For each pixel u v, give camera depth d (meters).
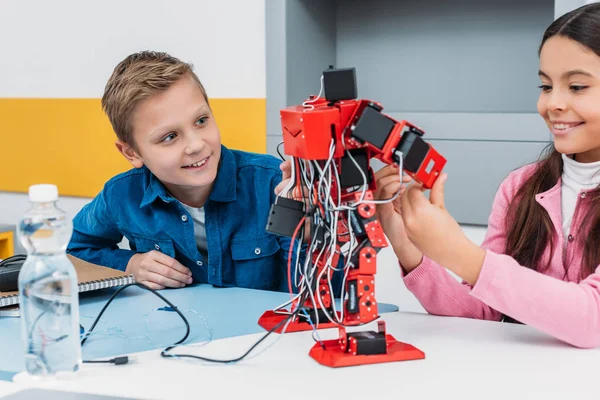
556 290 0.94
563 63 1.10
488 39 2.29
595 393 0.78
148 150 1.29
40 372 0.84
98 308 1.18
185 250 1.45
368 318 0.90
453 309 1.16
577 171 1.25
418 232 0.94
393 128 0.87
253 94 2.40
